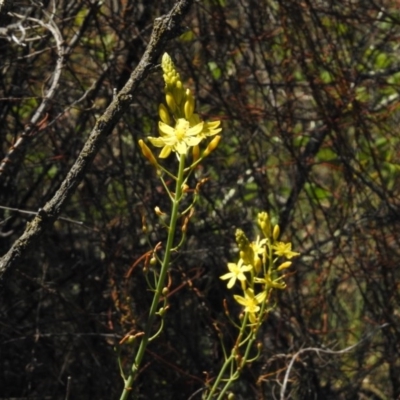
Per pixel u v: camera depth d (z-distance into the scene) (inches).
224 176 295.3
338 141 289.7
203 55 291.1
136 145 275.4
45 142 275.1
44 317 277.0
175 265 278.1
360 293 307.6
